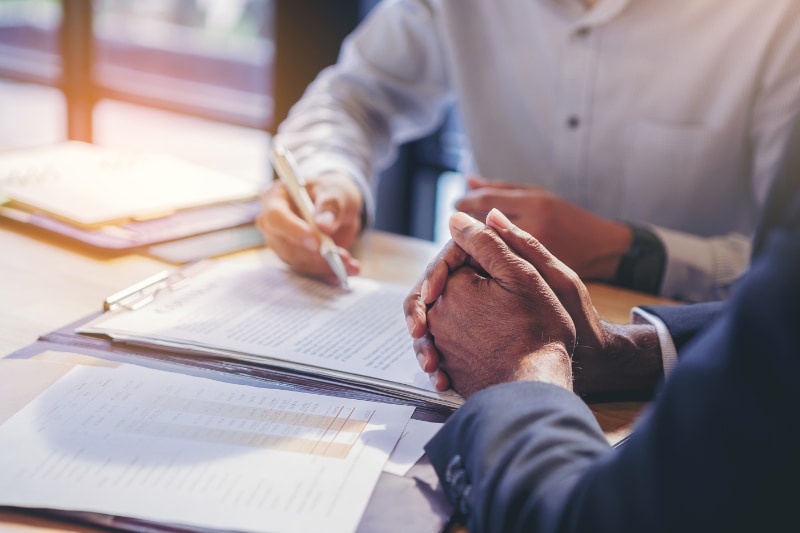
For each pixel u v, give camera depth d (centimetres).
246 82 604
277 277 103
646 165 149
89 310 91
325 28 269
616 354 78
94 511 55
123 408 68
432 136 290
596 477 50
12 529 54
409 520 57
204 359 78
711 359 45
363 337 85
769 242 46
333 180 120
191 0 644
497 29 157
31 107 548
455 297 74
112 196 126
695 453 44
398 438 66
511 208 113
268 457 62
